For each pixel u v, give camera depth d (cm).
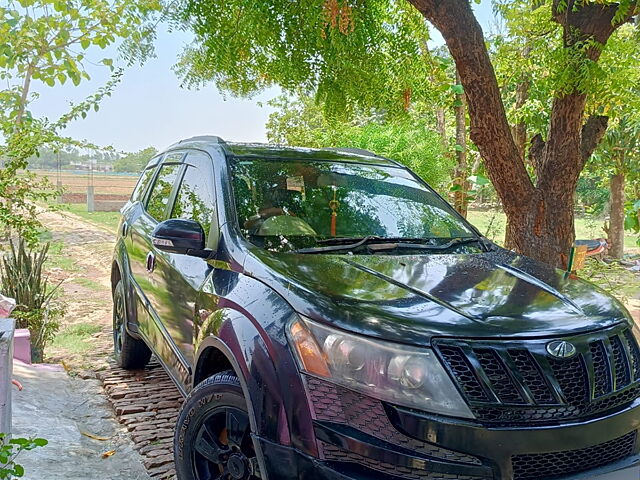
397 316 246
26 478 330
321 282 276
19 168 593
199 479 297
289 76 656
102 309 898
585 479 236
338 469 230
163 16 640
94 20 750
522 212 615
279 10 612
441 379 230
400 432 228
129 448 404
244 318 278
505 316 255
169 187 458
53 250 1443
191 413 296
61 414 448
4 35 724
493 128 588
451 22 557
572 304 279
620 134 1345
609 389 250
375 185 411
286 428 241
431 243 368
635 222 1395
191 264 362
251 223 344
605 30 581
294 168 402
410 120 821
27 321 585
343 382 237
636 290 910
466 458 225
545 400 235
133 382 525
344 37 598
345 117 718
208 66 691
